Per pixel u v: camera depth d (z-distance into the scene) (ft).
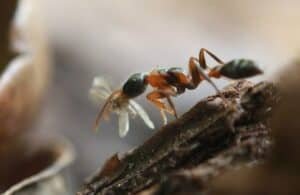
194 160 0.26
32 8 0.39
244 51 0.64
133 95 0.29
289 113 0.29
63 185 0.35
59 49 0.56
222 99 0.27
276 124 0.29
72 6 0.65
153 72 0.30
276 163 0.29
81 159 0.47
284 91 0.29
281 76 0.30
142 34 0.63
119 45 0.59
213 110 0.26
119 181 0.27
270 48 0.65
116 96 0.29
